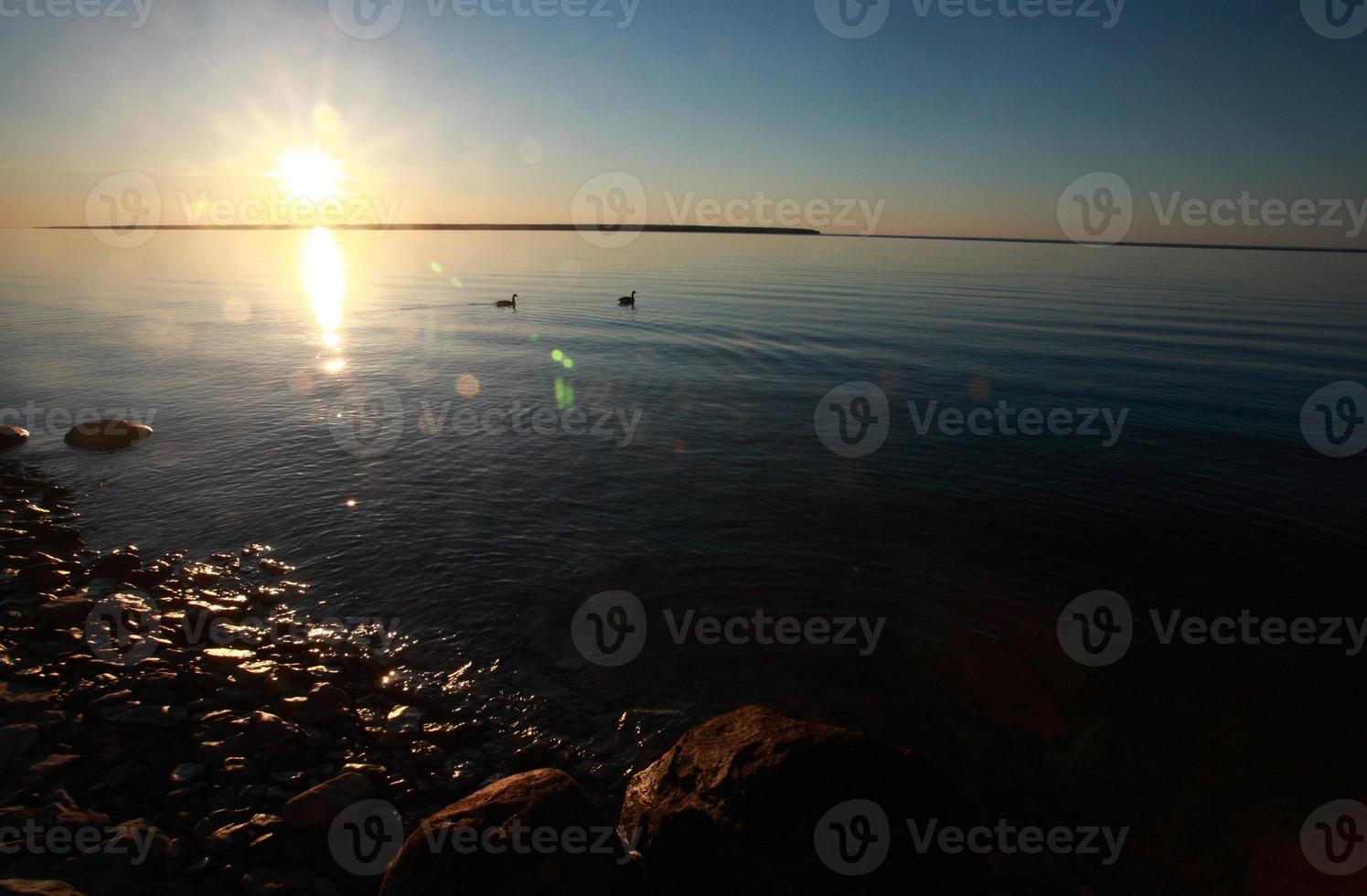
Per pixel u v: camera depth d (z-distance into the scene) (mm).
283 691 8039
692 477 15734
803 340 33688
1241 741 8055
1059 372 26734
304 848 5945
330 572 11094
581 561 11680
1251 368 27594
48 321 36375
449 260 97625
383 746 7367
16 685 7898
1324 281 75312
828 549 12406
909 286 63219
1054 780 7418
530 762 7316
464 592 10609
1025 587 11281
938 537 12977
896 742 7887
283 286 57969
